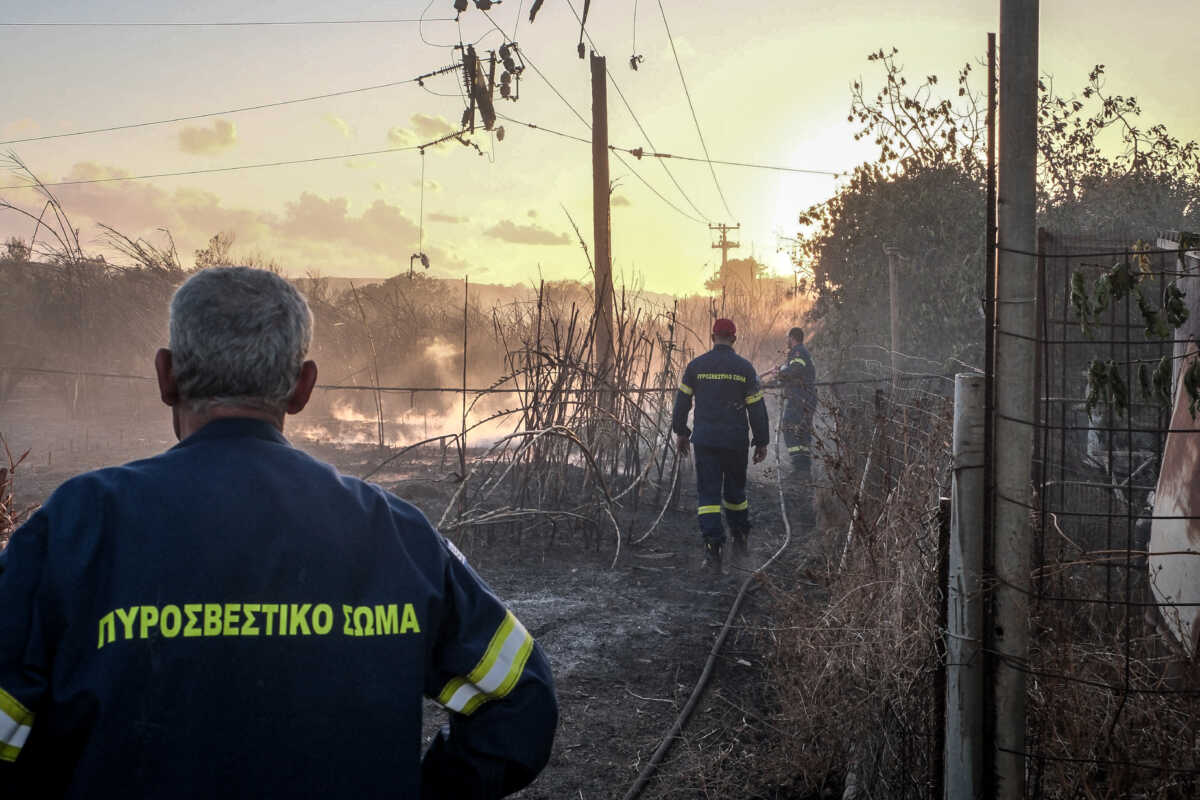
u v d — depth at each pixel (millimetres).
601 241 12375
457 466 9859
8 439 11461
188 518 1267
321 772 1208
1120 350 4062
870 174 10875
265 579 1257
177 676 1179
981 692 2465
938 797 2600
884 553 3564
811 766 3555
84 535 1229
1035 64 2303
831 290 11766
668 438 8695
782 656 4301
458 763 1392
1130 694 2568
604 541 7379
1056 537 2961
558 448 7891
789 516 8492
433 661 1397
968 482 2434
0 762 1113
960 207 10133
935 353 10102
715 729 4082
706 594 6090
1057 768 2547
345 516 1365
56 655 1165
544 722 1415
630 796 3500
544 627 5402
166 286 14656
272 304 1438
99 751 1134
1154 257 3639
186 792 1148
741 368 6801
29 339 14258
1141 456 4047
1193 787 2436
